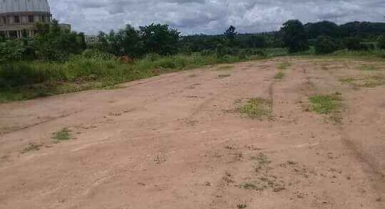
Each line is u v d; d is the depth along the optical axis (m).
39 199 5.09
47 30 44.31
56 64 20.42
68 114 10.38
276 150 7.10
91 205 4.91
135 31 36.44
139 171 6.03
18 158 6.69
